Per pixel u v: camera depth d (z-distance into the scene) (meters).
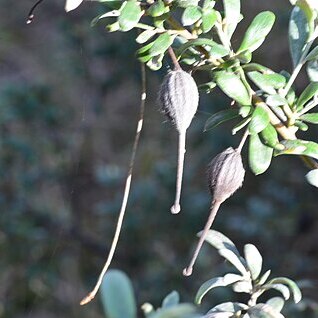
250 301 3.00
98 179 9.41
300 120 3.12
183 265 8.54
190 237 8.73
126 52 8.76
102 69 9.77
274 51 9.36
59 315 9.81
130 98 10.88
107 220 9.29
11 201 9.34
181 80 2.98
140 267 9.05
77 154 10.02
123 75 9.08
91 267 9.67
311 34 3.15
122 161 10.55
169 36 2.95
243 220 8.48
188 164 9.37
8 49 11.41
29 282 9.61
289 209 8.63
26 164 9.38
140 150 10.54
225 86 2.95
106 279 3.84
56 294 9.82
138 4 2.93
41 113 9.34
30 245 9.46
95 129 10.58
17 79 11.18
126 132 10.74
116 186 9.75
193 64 3.10
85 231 10.04
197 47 3.04
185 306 3.60
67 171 9.95
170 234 8.88
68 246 9.68
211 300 7.73
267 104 2.97
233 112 3.13
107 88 9.38
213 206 3.01
